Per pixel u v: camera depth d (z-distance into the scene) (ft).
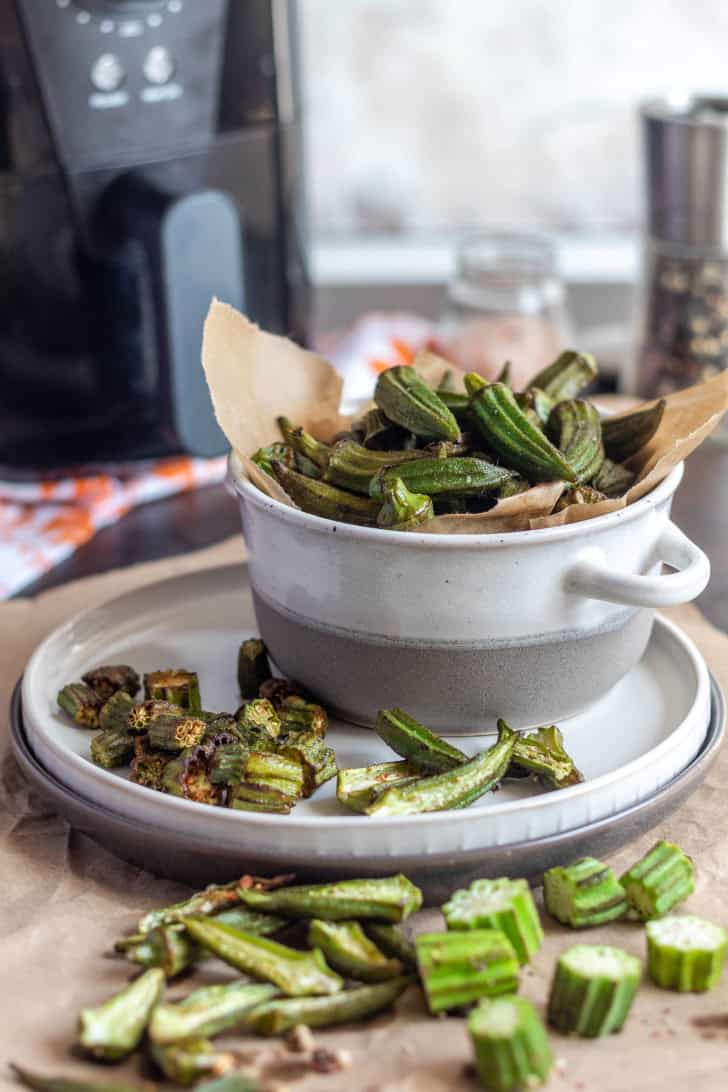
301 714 1.93
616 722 1.96
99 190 2.81
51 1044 1.57
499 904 1.65
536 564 1.80
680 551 1.88
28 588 2.56
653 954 1.63
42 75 2.70
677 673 2.05
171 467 3.01
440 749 1.82
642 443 2.05
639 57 4.18
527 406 2.03
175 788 1.78
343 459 1.95
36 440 2.94
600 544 1.83
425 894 1.72
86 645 2.16
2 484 2.98
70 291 2.84
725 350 3.21
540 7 4.12
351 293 4.40
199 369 2.87
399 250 4.40
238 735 1.85
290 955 1.63
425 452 1.94
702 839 1.87
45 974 1.65
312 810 1.80
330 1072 1.53
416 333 3.67
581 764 1.87
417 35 4.15
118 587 2.50
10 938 1.70
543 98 4.23
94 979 1.65
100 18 2.71
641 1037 1.57
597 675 1.91
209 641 2.19
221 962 1.67
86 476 2.99
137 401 2.95
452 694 1.86
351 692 1.90
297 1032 1.56
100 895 1.78
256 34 2.88
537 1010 1.60
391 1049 1.56
